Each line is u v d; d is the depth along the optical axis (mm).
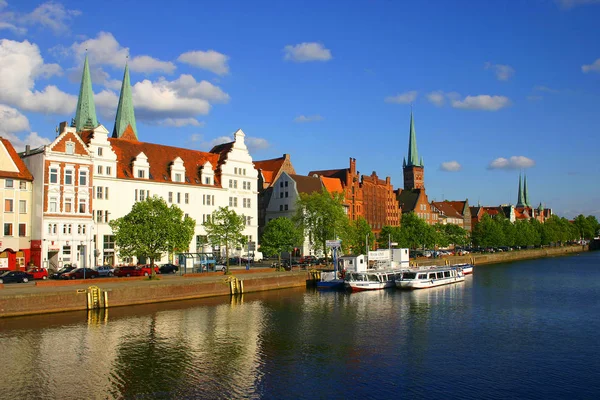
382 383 37469
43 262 80000
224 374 39125
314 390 35969
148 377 38219
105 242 89750
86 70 125438
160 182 98188
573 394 35625
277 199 136375
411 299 76812
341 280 88188
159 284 67688
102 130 90625
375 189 166250
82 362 41344
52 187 81688
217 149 120875
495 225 189000
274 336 51125
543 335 52500
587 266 147250
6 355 42625
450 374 39625
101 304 61562
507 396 35188
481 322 58938
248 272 88625
